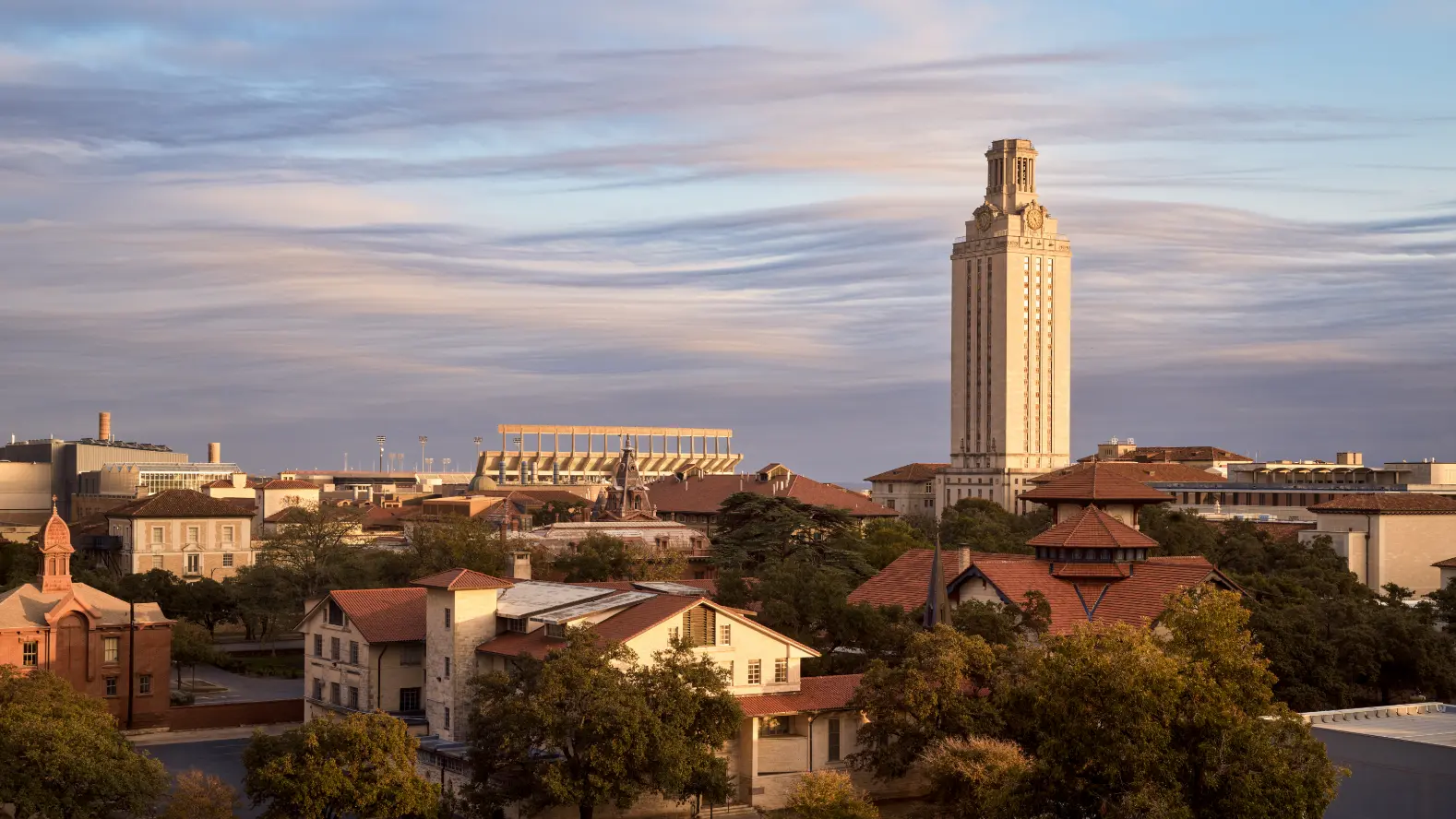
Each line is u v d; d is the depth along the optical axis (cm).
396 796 9981
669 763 10531
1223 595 8900
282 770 9862
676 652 11350
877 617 13612
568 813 11112
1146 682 8081
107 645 15162
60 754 9806
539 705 10531
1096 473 15625
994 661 11156
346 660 14088
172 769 13188
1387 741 8525
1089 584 13550
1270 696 8438
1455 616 16038
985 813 8888
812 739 12012
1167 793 7875
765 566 19838
